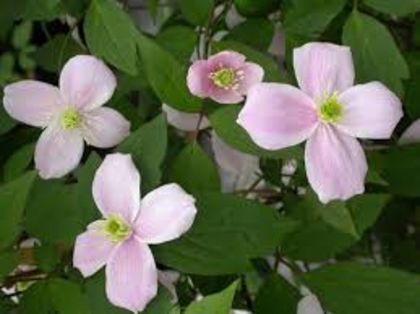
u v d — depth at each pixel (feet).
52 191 1.02
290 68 1.14
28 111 1.13
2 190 0.98
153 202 0.97
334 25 1.18
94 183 0.99
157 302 0.98
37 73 1.47
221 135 1.02
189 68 1.06
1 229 0.98
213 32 1.18
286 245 1.05
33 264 1.09
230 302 0.87
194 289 1.15
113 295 0.97
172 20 1.25
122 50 1.07
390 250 1.27
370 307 1.01
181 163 1.05
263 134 0.98
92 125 1.13
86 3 1.22
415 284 1.00
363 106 1.01
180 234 0.95
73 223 1.01
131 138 0.99
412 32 1.25
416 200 1.27
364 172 1.01
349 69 1.02
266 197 1.22
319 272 1.03
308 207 1.06
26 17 1.22
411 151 1.11
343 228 1.02
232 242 0.97
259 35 1.19
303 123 1.00
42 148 1.12
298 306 1.11
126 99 1.17
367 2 1.10
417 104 1.16
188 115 1.14
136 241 0.98
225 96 1.06
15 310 1.09
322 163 0.99
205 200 0.97
